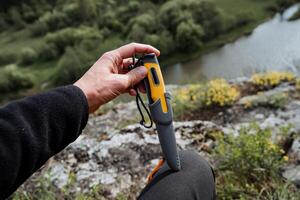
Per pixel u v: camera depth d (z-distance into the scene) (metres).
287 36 16.33
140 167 2.70
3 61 20.88
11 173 0.79
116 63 1.37
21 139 0.82
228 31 18.41
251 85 4.78
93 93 1.16
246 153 2.49
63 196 2.41
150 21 13.40
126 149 2.88
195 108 4.09
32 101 0.90
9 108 0.87
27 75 16.89
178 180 1.38
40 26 24.59
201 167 1.48
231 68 14.15
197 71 14.30
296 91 4.33
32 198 2.38
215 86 4.27
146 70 1.34
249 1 21.81
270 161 2.46
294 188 2.31
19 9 30.81
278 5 20.84
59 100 0.94
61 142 0.96
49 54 17.42
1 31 29.09
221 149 2.57
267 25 18.62
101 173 2.64
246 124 3.37
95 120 3.91
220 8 21.09
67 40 13.20
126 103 4.45
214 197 1.54
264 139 2.52
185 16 16.84
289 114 3.61
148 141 2.96
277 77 4.70
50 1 30.70
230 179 2.42
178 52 15.94
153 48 1.46
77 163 2.76
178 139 2.98
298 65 12.66
